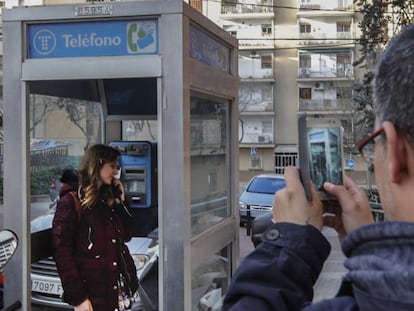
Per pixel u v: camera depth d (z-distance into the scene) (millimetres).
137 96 4082
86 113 3848
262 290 808
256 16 33344
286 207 952
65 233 2637
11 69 2693
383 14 7293
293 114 33406
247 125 33938
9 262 2693
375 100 739
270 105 33500
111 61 2602
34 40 2691
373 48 7230
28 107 2721
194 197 2859
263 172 33875
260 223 2707
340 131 1004
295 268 846
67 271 2607
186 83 2582
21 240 2684
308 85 33031
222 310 862
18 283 2684
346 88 31969
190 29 2676
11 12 2674
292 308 811
